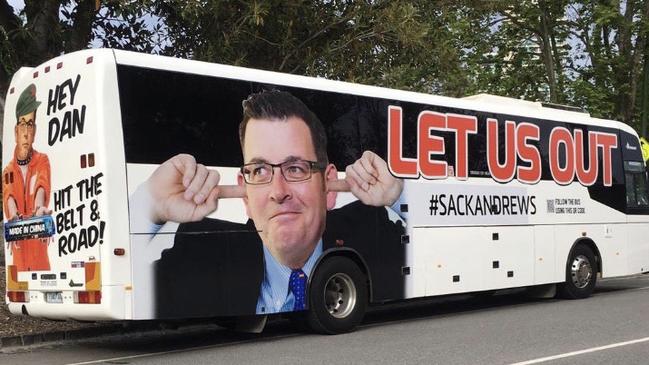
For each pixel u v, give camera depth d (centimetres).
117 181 778
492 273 1168
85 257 789
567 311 1173
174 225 814
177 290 809
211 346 917
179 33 1350
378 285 1007
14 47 1205
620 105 2653
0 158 1221
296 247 919
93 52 799
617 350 813
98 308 772
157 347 922
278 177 908
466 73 2270
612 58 2578
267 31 1346
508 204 1207
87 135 791
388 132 1037
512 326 1014
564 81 2616
